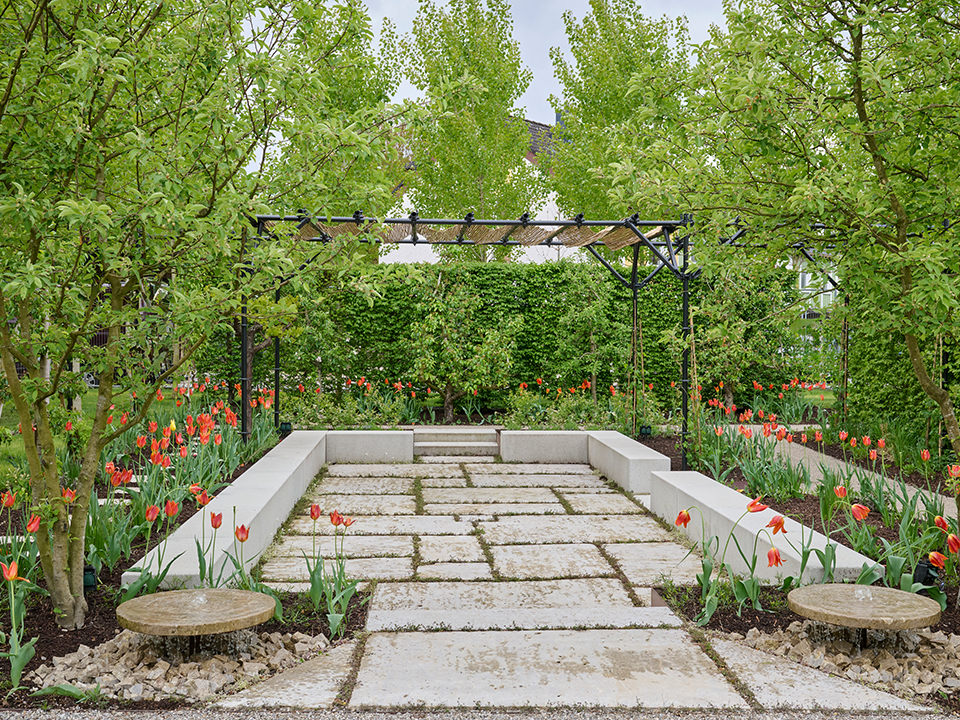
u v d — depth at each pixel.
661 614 4.06
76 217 2.99
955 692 3.12
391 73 13.76
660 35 15.91
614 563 5.39
